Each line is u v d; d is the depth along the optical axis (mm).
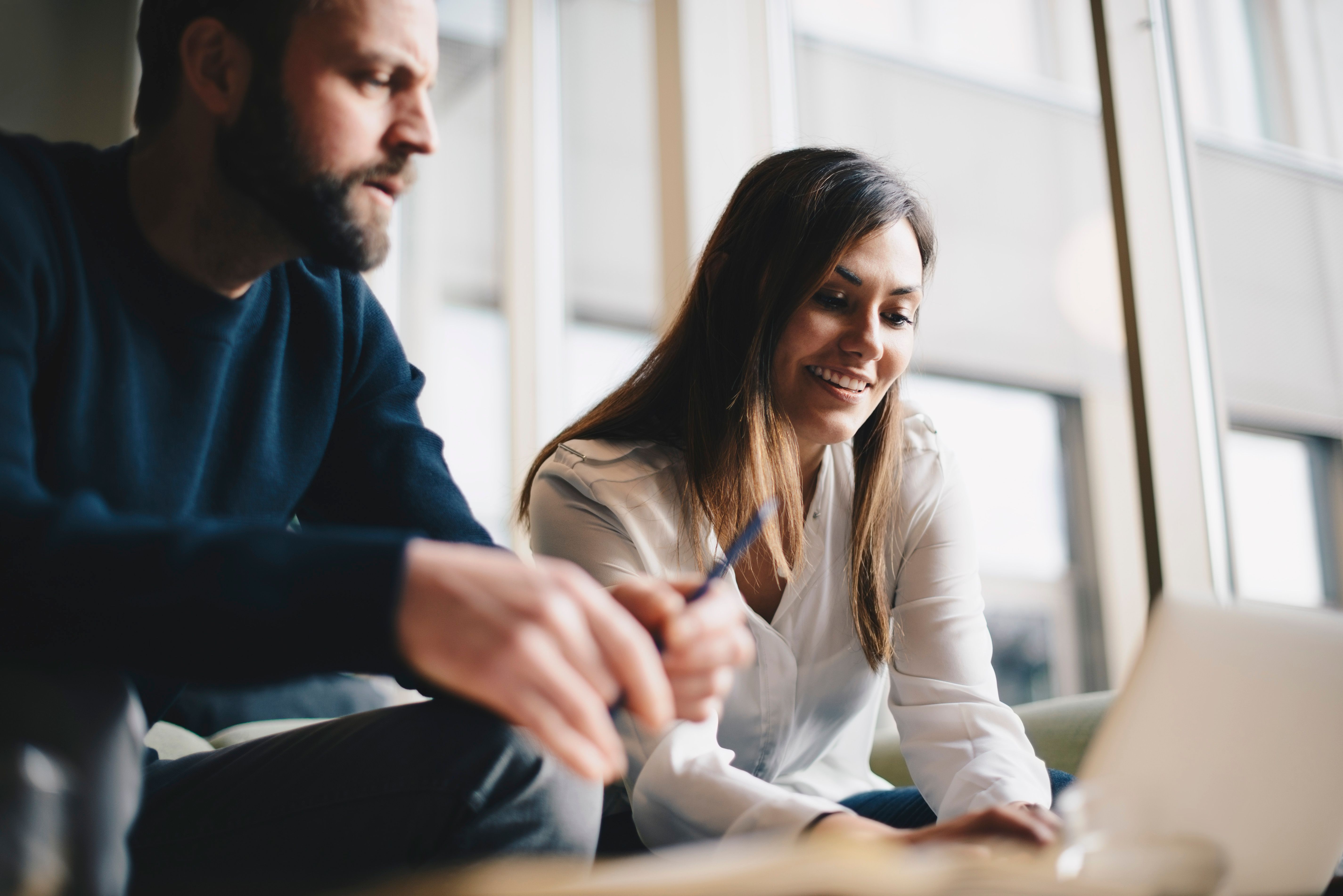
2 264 682
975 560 1253
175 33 767
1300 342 1917
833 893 371
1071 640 2699
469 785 709
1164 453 1778
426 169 3424
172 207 788
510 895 376
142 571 508
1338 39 2021
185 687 857
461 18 3408
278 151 747
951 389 2887
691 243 2334
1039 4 2742
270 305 901
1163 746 641
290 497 904
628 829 1116
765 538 1125
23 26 2830
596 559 1121
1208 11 1940
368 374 983
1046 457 2766
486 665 474
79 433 755
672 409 1230
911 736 1127
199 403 822
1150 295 1816
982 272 2836
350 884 722
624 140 3070
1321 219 1981
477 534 937
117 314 783
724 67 2453
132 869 737
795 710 1188
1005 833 661
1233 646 674
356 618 489
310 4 736
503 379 3156
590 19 3207
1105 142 1871
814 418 1128
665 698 505
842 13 2686
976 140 2803
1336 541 1878
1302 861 623
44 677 497
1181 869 468
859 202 1099
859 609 1174
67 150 795
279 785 739
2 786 447
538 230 3176
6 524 529
